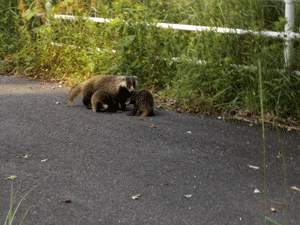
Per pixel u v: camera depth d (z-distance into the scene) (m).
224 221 3.14
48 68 9.16
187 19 8.11
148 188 3.69
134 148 4.68
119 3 8.20
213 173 4.07
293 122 5.62
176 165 4.24
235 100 6.07
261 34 6.13
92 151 4.56
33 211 3.21
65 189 3.61
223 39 6.59
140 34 7.66
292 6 5.77
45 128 5.31
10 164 4.14
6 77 8.89
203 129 5.41
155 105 6.59
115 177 3.90
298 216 3.25
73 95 6.53
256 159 4.47
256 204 3.44
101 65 8.05
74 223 3.05
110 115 6.01
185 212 3.27
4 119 5.66
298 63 5.86
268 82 5.74
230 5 7.21
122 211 3.26
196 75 6.52
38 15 10.05
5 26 10.44
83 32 8.82
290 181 3.93
